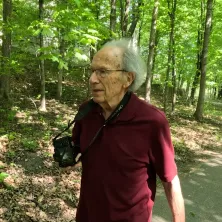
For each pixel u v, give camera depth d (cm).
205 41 1132
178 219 139
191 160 661
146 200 136
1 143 552
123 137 130
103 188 135
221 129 1048
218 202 463
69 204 388
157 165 133
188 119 1152
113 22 636
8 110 801
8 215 338
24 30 543
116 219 134
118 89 131
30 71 1255
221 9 1258
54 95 1199
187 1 1164
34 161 502
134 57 132
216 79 1855
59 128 712
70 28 423
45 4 578
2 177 345
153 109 132
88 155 140
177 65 1197
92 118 142
